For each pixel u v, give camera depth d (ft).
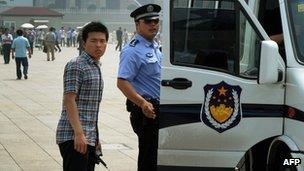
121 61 18.72
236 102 16.93
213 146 17.16
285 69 16.37
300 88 15.71
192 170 17.39
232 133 16.99
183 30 17.29
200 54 17.25
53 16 256.32
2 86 61.41
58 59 118.01
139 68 18.63
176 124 17.26
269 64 15.58
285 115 16.48
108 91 57.26
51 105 46.21
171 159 17.46
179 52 17.26
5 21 254.06
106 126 36.35
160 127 17.39
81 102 15.53
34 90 57.72
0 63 101.65
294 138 15.99
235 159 17.06
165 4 17.31
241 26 17.08
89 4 314.35
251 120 16.85
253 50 16.92
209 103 17.06
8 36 99.71
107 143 30.63
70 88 15.29
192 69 17.15
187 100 17.16
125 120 38.96
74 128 15.19
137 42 18.76
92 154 15.88
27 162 25.75
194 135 17.22
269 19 17.74
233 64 17.10
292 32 16.33
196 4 17.35
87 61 15.57
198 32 17.29
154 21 18.61
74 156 15.48
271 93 16.65
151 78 18.74
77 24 312.71
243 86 16.87
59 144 15.67
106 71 83.76
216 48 17.22
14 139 31.17
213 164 17.22
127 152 28.35
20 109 43.60
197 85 17.12
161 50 17.84
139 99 18.22
